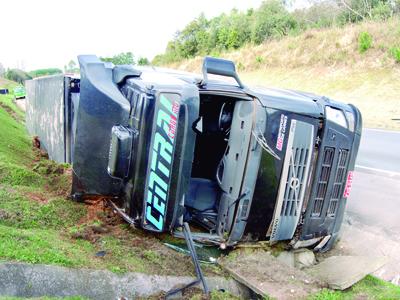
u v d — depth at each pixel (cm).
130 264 407
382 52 2298
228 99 492
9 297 313
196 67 3691
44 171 659
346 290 459
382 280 523
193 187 508
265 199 475
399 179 920
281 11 3606
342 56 2455
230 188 474
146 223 434
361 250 621
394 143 1238
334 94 2153
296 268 493
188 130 417
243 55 3300
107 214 516
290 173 484
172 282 407
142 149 429
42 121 1002
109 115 466
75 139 477
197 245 479
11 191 529
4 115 1429
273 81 2691
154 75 490
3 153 715
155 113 423
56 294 344
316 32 2859
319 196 521
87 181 481
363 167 1004
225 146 513
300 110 482
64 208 509
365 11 2866
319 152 506
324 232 544
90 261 389
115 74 497
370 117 1706
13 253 351
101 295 362
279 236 500
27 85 1443
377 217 734
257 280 436
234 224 468
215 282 430
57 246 399
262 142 459
